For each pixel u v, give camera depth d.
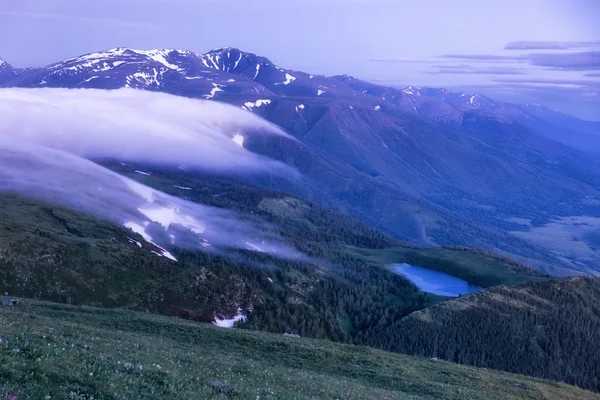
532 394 54.34
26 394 19.97
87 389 22.39
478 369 65.00
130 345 39.53
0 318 42.94
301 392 34.97
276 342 59.53
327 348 61.03
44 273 111.88
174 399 24.17
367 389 41.91
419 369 58.44
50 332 38.81
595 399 59.00
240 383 32.06
